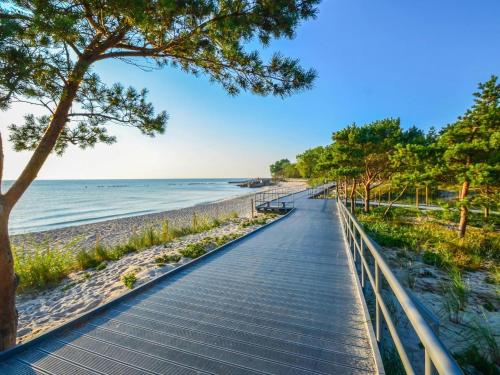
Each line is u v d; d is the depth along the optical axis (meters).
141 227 16.14
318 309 3.21
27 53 2.68
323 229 9.23
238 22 3.41
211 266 4.99
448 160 9.10
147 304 3.36
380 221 12.71
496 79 8.30
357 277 4.01
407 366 1.36
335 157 14.55
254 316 3.04
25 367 2.19
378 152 13.88
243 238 7.53
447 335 3.67
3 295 3.27
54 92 3.55
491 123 8.47
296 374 2.10
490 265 6.73
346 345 2.48
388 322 1.83
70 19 2.51
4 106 3.27
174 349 2.43
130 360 2.28
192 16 3.39
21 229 17.84
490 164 8.21
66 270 7.06
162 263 6.75
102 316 3.04
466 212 9.30
